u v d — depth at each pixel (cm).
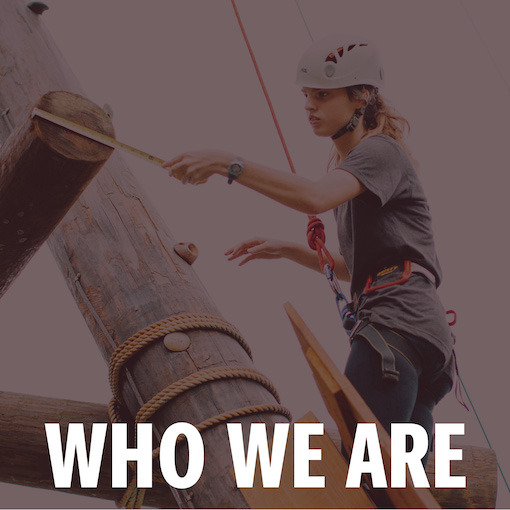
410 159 288
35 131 233
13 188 249
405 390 252
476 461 389
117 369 285
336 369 228
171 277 304
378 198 262
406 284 266
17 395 348
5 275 295
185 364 277
